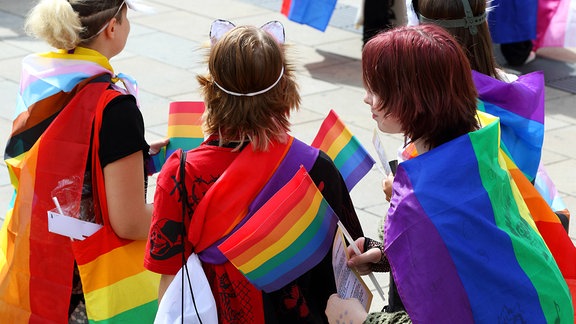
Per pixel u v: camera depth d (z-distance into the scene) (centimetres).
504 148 323
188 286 279
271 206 269
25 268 339
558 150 716
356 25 992
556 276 253
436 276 238
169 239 280
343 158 331
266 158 280
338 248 272
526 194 305
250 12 1099
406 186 246
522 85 331
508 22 890
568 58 965
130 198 321
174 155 283
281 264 275
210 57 277
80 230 326
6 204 601
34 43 967
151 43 970
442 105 246
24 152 335
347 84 866
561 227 303
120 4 329
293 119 771
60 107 329
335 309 267
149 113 774
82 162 322
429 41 245
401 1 906
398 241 243
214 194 276
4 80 848
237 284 281
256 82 273
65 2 318
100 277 329
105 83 324
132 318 331
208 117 283
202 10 1101
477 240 242
